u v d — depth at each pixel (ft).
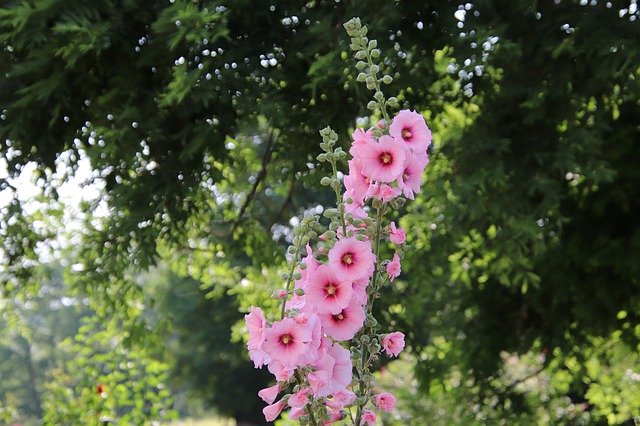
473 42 20.53
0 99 21.06
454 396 32.14
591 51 20.26
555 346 28.99
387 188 8.56
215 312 70.44
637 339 28.02
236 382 81.92
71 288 25.71
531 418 31.94
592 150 21.58
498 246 24.34
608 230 26.73
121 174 23.16
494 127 22.74
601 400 32.60
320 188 23.07
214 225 30.22
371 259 8.34
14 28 19.65
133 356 25.00
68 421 24.14
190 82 18.92
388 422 35.83
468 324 30.48
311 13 20.93
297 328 8.00
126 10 19.99
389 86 20.81
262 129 32.24
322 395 8.10
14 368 115.75
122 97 21.38
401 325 30.66
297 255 8.65
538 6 21.47
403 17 20.29
